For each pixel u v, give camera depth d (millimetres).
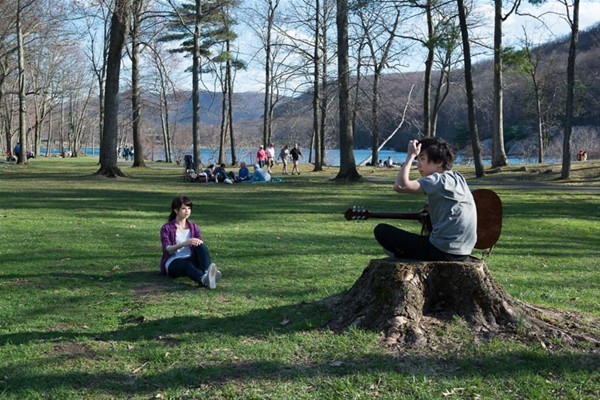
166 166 49500
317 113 39844
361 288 5594
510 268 9320
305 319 5734
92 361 4910
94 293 7250
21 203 17922
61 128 86250
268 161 40156
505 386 4320
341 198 21516
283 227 14016
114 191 23062
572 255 10828
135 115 42312
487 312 5320
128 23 31766
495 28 34281
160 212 16531
